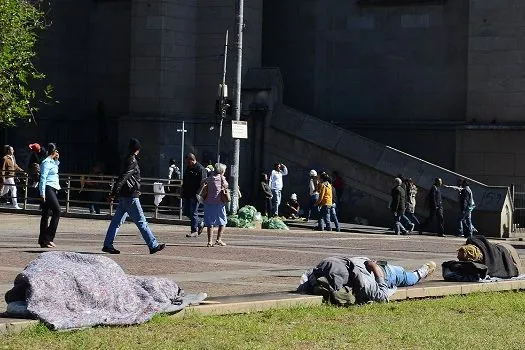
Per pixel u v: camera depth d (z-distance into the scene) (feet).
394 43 204.74
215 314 59.26
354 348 50.75
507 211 174.50
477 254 80.02
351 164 186.80
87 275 54.75
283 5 211.41
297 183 191.93
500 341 54.24
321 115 209.56
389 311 63.98
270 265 92.79
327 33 208.95
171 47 196.54
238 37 166.20
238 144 162.91
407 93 203.82
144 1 196.85
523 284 80.12
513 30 189.06
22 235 125.80
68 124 215.10
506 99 189.67
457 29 200.13
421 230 171.53
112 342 49.37
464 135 192.03
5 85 151.64
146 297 57.11
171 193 168.45
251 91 193.98
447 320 61.41
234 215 157.28
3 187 169.37
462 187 170.71
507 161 189.26
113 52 216.33
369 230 169.89
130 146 99.30
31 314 52.19
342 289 65.51
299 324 57.31
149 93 196.34
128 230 139.64
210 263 93.15
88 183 171.12
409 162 181.98
